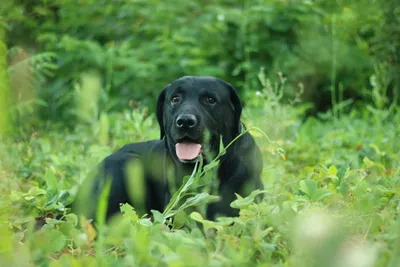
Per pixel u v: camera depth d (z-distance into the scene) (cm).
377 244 359
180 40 1408
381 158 751
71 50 1395
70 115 1310
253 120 937
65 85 1380
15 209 518
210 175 438
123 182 577
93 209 570
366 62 1451
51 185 548
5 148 755
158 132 853
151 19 1474
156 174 579
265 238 402
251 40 1433
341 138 910
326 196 437
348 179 536
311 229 253
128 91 1370
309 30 1462
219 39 1472
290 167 756
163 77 1393
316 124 1123
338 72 1459
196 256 322
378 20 1237
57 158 752
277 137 865
